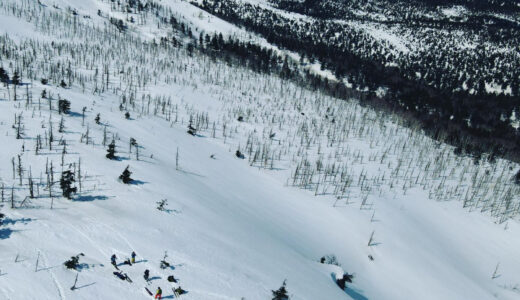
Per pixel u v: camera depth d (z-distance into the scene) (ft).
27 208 172.65
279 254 228.63
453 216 447.42
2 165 213.46
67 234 157.89
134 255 151.33
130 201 209.26
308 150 538.47
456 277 322.34
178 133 453.17
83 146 281.33
